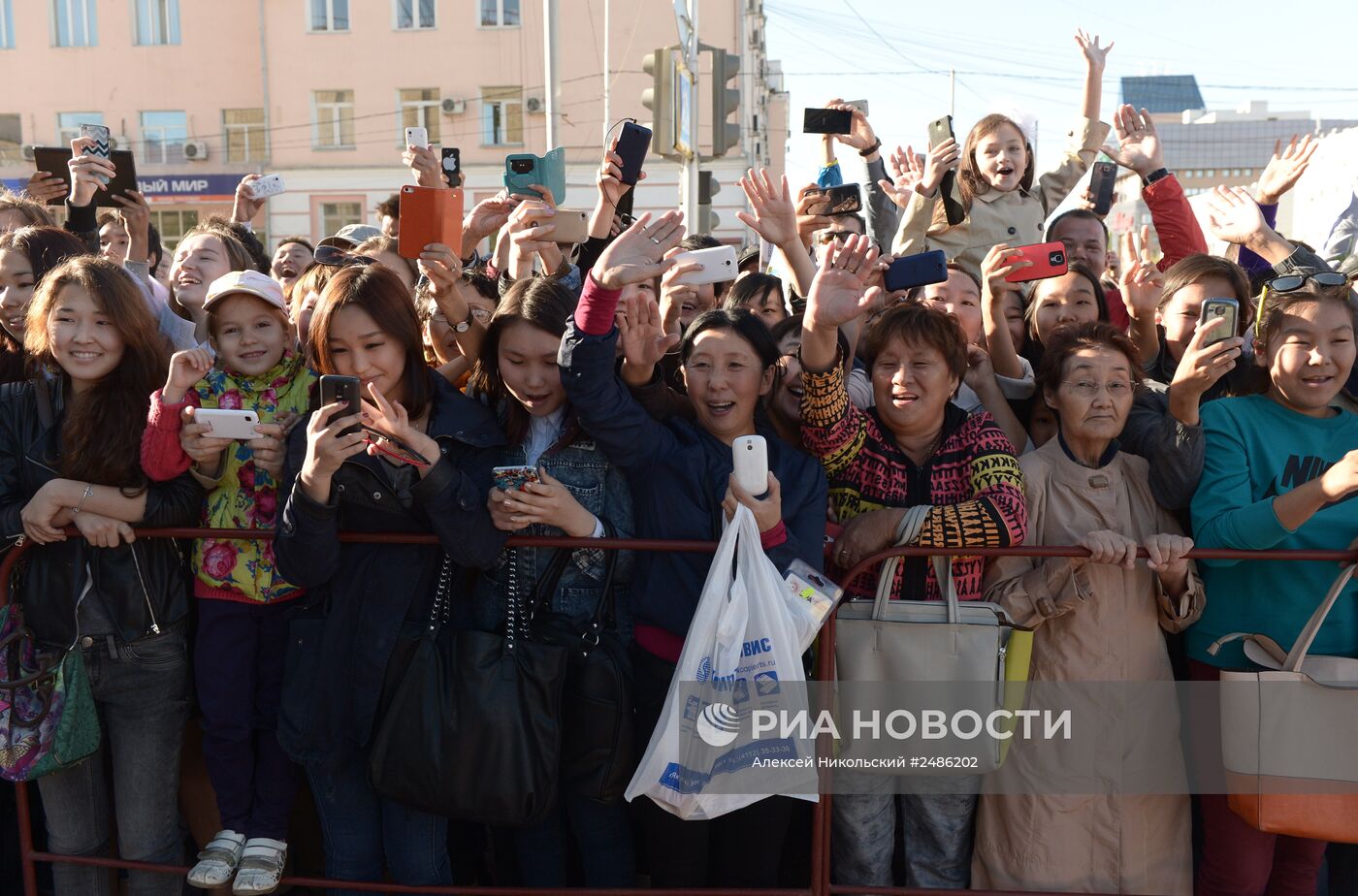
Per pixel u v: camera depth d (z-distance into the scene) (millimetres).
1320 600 2854
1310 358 2914
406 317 2791
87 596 2836
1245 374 3311
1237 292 3439
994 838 2965
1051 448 3088
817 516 2836
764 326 2916
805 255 3324
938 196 4500
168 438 2725
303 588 2875
